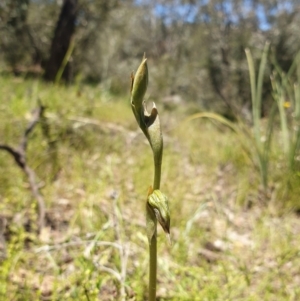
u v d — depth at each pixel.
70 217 2.12
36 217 2.02
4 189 2.25
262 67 3.12
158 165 0.78
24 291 1.43
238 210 2.63
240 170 3.35
